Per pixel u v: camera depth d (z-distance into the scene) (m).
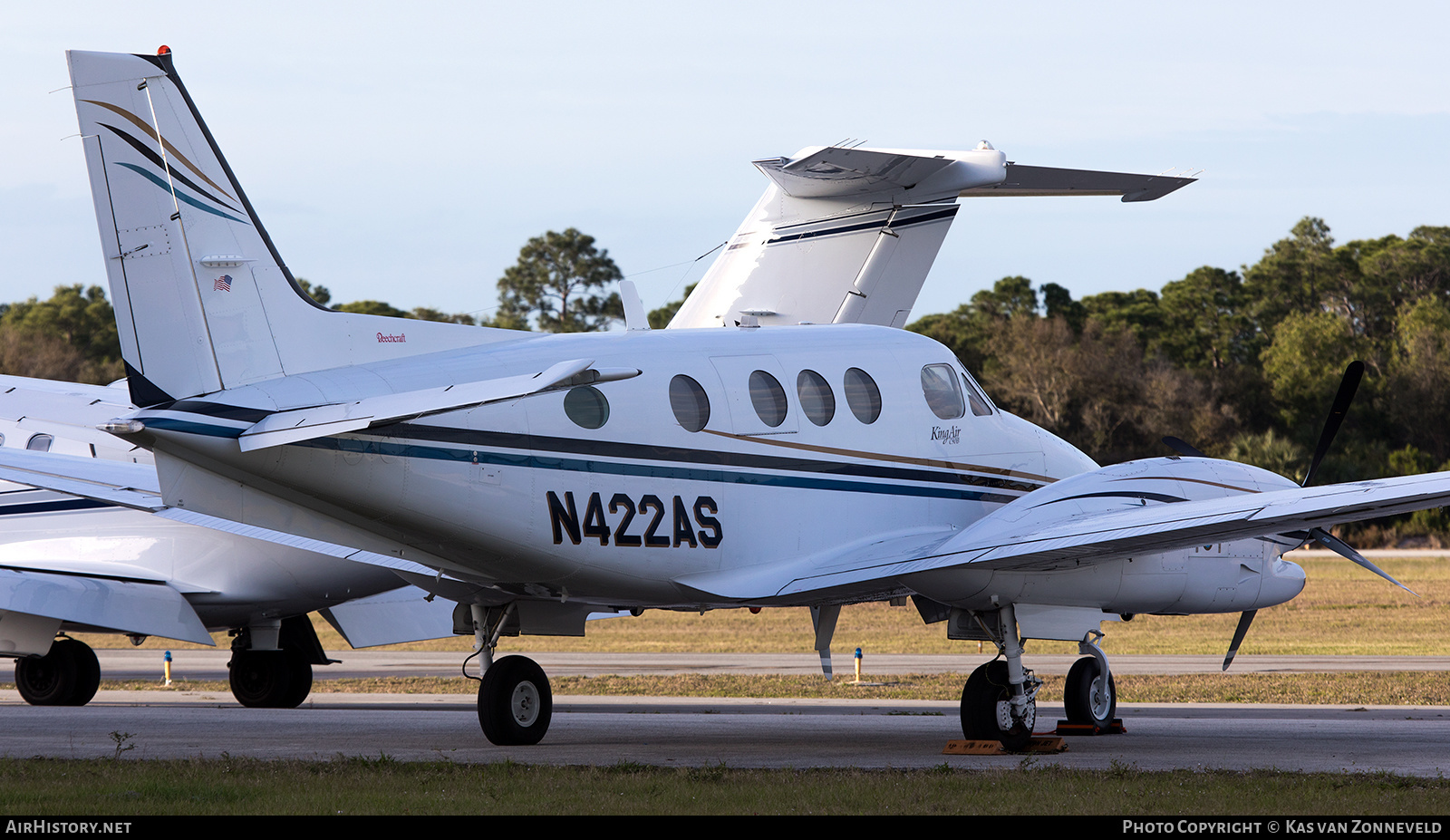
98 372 174.88
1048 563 27.09
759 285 44.00
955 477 31.39
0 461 33.69
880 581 27.28
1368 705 39.41
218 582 37.94
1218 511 25.02
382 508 24.31
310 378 24.81
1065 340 169.12
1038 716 36.62
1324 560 120.50
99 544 38.75
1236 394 167.88
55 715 35.69
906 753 26.97
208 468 23.72
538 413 25.41
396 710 37.94
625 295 29.73
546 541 25.56
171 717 35.22
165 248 24.23
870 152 38.34
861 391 30.20
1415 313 175.25
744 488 27.86
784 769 22.95
